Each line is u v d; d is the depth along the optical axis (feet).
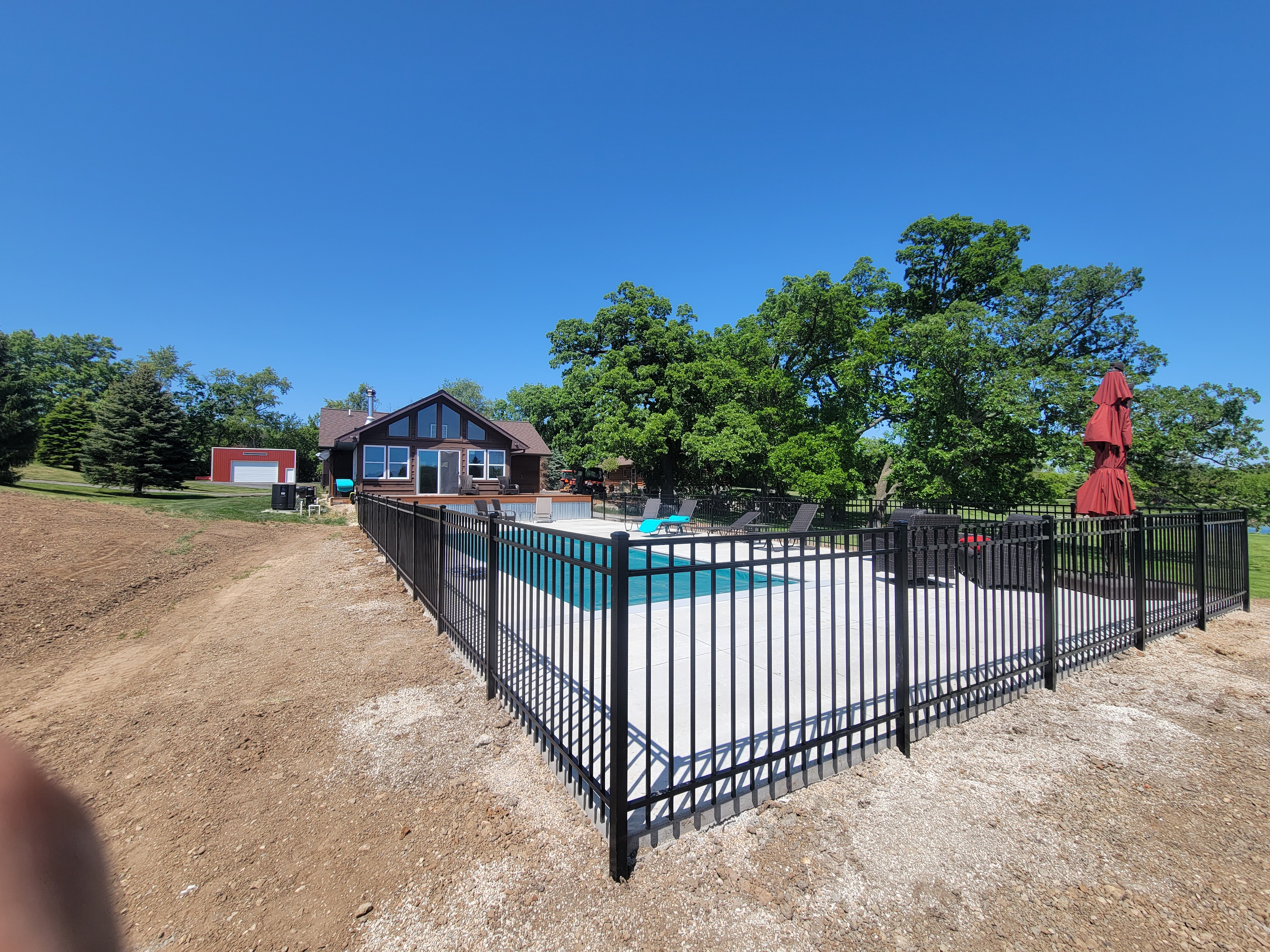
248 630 19.66
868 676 14.34
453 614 17.30
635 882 7.31
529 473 100.22
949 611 12.61
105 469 75.15
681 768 9.66
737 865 7.66
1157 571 18.79
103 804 9.52
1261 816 8.84
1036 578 15.01
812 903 7.02
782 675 14.38
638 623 19.22
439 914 6.87
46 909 2.46
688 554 36.24
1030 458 50.03
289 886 7.42
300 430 191.83
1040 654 14.57
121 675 16.33
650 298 79.97
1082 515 24.02
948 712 11.95
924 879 7.46
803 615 9.36
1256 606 23.12
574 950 6.31
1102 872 7.63
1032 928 6.68
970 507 47.80
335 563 32.86
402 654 16.48
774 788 9.21
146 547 35.06
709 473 74.95
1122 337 56.95
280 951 6.36
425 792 9.47
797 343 67.10
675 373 71.97
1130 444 23.38
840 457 59.21
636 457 73.10
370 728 11.89
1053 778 9.95
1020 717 12.50
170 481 79.20
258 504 69.67
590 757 8.37
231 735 11.80
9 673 17.13
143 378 79.46
